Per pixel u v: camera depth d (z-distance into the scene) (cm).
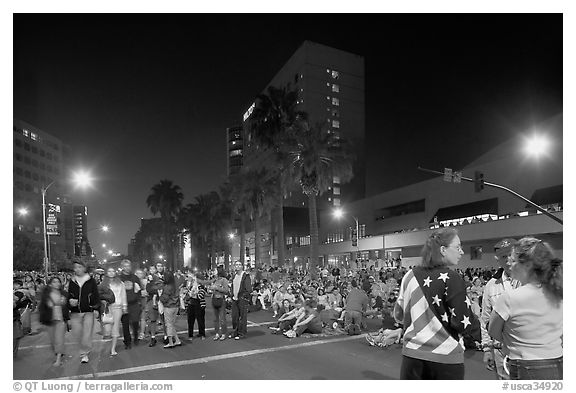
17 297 864
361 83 9875
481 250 3603
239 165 13375
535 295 302
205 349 920
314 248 2825
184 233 8200
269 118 3078
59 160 11338
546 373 293
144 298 1050
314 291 1138
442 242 314
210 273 3278
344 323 1162
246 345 962
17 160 9594
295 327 1088
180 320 1416
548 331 299
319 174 2794
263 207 4075
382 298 1553
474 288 1180
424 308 302
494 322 316
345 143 2956
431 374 295
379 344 928
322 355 851
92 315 741
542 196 3712
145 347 943
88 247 11275
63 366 703
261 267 3591
